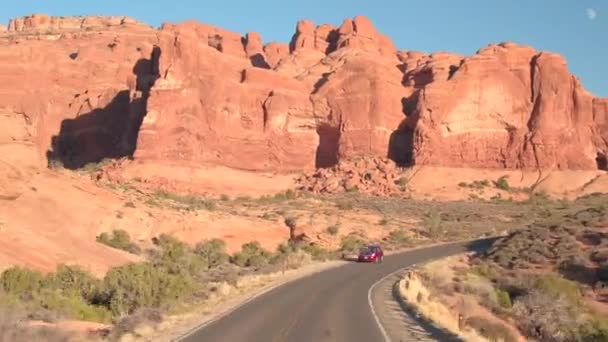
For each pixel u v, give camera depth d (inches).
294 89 4869.6
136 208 1929.1
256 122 4626.0
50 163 4052.7
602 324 1121.4
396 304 1019.3
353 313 879.7
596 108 4904.0
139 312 733.3
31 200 1475.1
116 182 3410.4
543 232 2219.5
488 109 4776.1
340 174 4252.0
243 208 3088.1
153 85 4325.8
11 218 1344.7
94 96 4992.6
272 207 3198.8
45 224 1418.6
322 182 4133.9
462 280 1662.2
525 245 2135.8
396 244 2672.2
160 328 695.1
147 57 5556.1
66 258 1219.9
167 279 939.3
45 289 804.6
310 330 703.1
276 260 1968.5
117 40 5708.7
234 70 4793.3
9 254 1088.2
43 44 5305.1
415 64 5546.3
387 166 4421.8
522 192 4352.9
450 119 4672.7
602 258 1776.6
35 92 4795.8
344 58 5442.9
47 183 1636.3
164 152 4116.6
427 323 815.1
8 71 4749.0
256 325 731.4
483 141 4682.6
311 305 957.8
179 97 4291.3
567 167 4618.6
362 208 3363.7
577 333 1058.7
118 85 5246.1
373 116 4712.1
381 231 2918.3
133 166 3988.7
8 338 504.7
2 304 630.5
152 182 3722.9
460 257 2220.7
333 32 6387.8
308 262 1995.6
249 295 1095.6
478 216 3469.5
